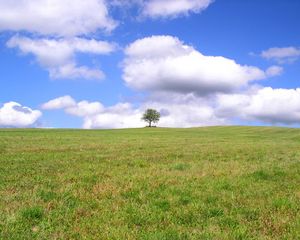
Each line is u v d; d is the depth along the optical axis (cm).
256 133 10175
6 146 3569
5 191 1420
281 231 1020
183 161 2525
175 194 1420
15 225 1027
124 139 5572
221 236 964
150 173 1908
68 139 5156
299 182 1705
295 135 8600
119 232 986
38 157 2627
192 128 13712
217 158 2770
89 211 1181
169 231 995
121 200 1314
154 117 18012
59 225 1043
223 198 1368
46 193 1383
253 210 1212
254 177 1830
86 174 1831
